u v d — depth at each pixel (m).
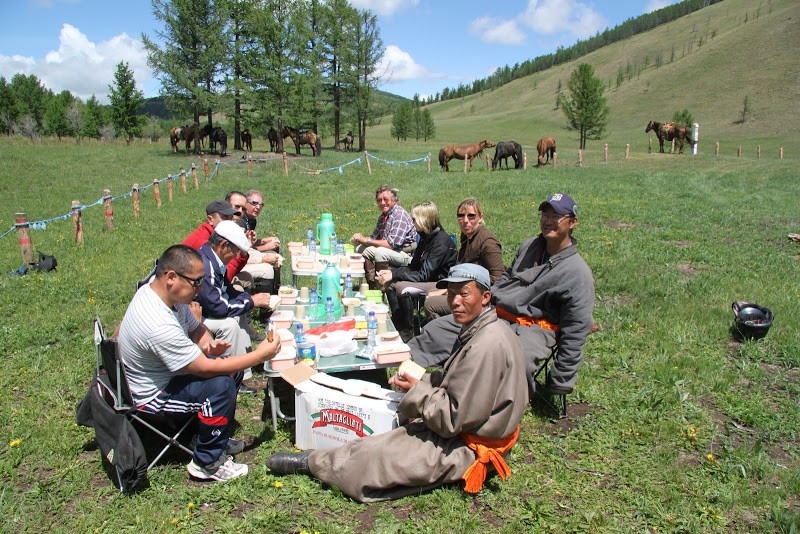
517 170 24.38
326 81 35.56
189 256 3.36
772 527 3.18
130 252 9.73
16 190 17.62
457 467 3.29
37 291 7.34
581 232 11.31
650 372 5.09
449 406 3.16
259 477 3.57
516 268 4.62
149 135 53.78
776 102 81.75
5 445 3.92
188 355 3.34
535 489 3.50
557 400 4.60
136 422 3.77
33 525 3.13
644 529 3.16
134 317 3.33
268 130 34.25
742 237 10.91
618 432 4.14
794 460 3.88
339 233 11.27
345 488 3.37
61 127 60.00
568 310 4.14
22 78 67.06
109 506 3.29
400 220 7.16
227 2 31.64
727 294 7.18
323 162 27.44
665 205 14.50
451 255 6.02
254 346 5.60
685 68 113.62
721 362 5.29
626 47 168.00
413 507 3.30
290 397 4.65
